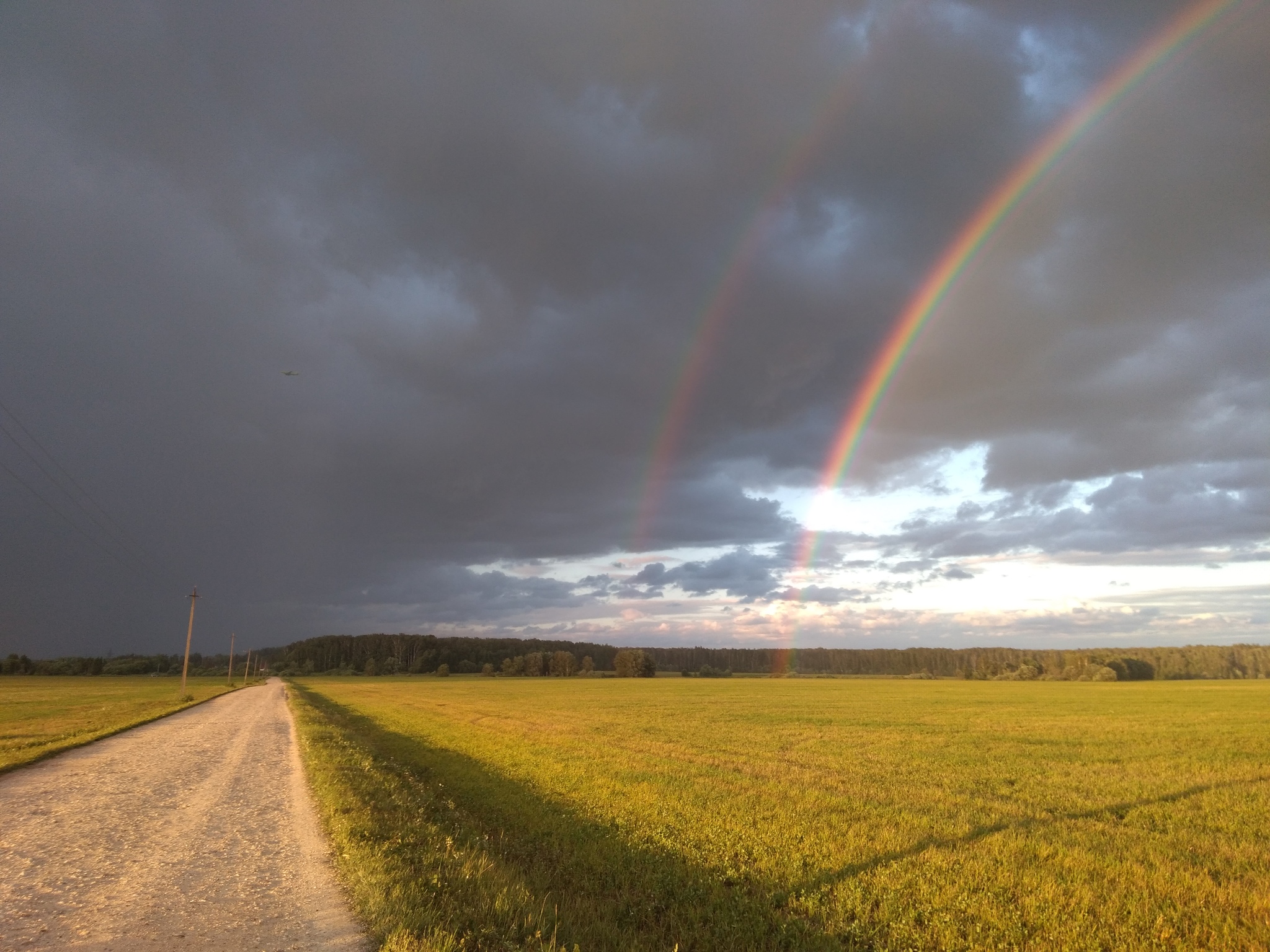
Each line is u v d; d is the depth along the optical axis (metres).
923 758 28.16
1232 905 11.16
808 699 79.12
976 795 20.33
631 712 56.59
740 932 10.09
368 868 9.95
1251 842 15.29
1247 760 28.12
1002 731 39.84
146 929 8.11
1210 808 18.81
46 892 9.50
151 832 13.33
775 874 12.48
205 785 19.30
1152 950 9.48
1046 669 182.00
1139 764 26.73
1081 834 15.67
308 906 8.93
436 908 8.59
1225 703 69.50
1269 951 9.48
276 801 16.80
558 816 16.77
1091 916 10.66
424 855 11.02
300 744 29.69
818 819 16.53
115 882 10.00
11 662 196.25
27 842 12.52
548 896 10.66
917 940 9.77
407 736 36.94
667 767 24.83
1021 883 12.03
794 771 24.27
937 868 12.80
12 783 19.72
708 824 15.98
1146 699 78.44
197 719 45.28
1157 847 14.66
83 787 19.02
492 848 13.55
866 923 10.37
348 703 70.75
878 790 20.66
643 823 16.06
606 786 20.75
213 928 8.15
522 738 35.22
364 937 7.87
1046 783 22.45
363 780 18.97
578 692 101.44
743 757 28.09
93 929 8.10
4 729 36.94
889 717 51.12
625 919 10.58
